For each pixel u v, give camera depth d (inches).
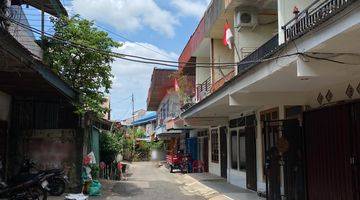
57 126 621.6
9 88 536.1
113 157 919.7
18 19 526.6
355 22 237.0
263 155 598.5
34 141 606.5
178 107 1312.7
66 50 653.9
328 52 299.3
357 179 383.6
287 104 489.7
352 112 394.6
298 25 344.5
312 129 466.6
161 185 785.6
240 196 591.8
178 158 1173.1
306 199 475.2
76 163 606.5
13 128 604.4
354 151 389.1
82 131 616.1
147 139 2226.9
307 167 477.7
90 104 652.1
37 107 619.2
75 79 673.0
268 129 535.5
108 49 665.0
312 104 470.3
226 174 856.3
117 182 815.1
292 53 319.0
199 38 882.8
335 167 418.9
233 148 787.4
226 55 837.2
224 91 542.9
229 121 814.5
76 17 679.7
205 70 1027.3
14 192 489.1
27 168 549.0
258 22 661.3
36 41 633.0
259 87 444.5
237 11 655.1
